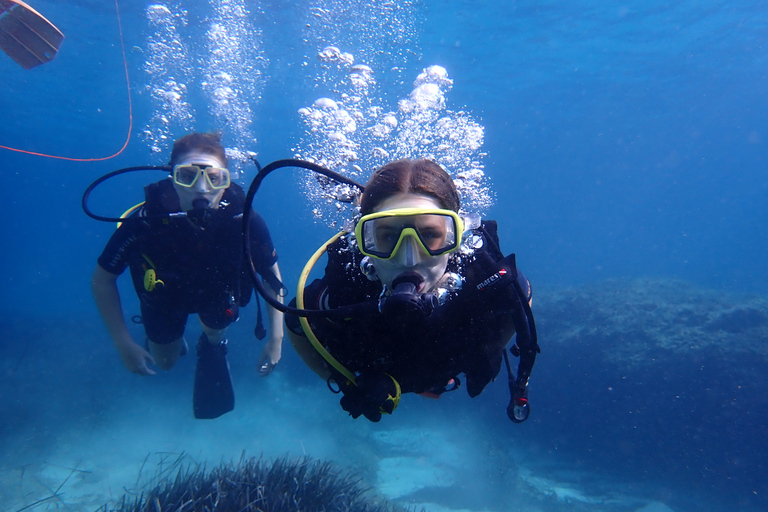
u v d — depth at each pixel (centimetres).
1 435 943
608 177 8919
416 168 175
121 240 359
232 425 1142
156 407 1190
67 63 1798
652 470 966
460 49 1933
